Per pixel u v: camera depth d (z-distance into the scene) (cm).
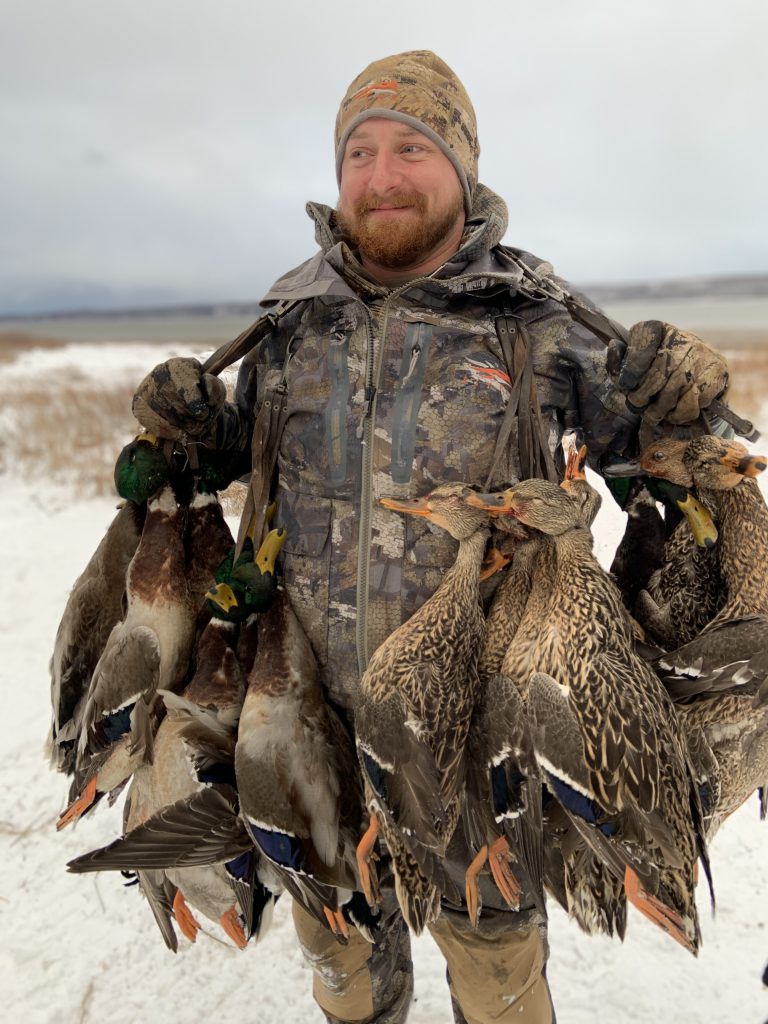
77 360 1138
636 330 91
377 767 86
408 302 99
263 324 104
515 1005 101
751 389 491
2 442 482
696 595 97
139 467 100
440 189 101
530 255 109
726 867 155
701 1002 129
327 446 98
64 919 154
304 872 90
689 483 93
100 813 184
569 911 88
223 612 96
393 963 114
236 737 96
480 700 89
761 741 89
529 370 96
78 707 110
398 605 96
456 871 91
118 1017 134
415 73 100
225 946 147
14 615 278
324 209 111
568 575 87
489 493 94
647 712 82
